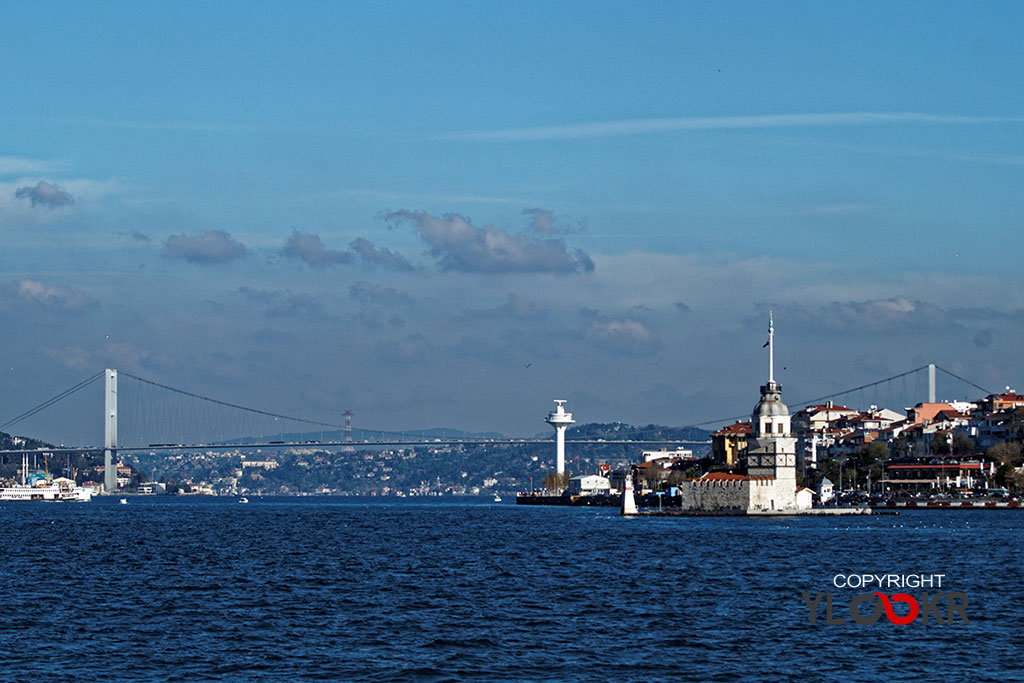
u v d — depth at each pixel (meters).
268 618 179.50
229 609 188.50
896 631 168.00
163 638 162.38
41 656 150.25
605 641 160.75
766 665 146.12
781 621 176.62
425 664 146.50
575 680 138.88
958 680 138.62
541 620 177.88
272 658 149.75
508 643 159.25
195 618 179.38
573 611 186.75
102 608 189.25
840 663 147.12
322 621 176.88
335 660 148.62
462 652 153.38
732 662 147.75
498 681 138.38
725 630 168.88
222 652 153.25
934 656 151.12
